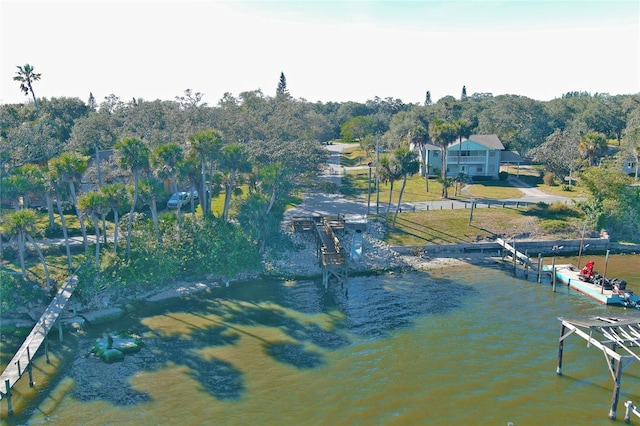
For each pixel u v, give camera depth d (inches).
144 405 1246.9
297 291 2004.2
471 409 1227.2
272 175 2336.4
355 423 1179.3
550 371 1398.9
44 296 1733.5
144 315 1776.6
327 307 1847.9
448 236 2554.1
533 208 2869.1
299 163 2719.0
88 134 3329.2
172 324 1702.8
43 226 2340.1
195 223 2188.7
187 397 1280.8
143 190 2037.4
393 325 1696.6
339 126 7062.0
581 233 2615.7
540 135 4990.2
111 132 3553.2
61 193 1915.6
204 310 1818.4
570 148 3740.2
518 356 1481.3
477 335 1617.9
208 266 2046.0
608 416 1194.6
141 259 1939.0
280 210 2598.4
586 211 2691.9
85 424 1173.7
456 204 3004.4
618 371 1167.0
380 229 2578.7
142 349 1526.8
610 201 2657.5
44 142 2459.4
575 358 1465.3
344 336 1616.6
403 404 1251.2
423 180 3759.8
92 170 2792.8
